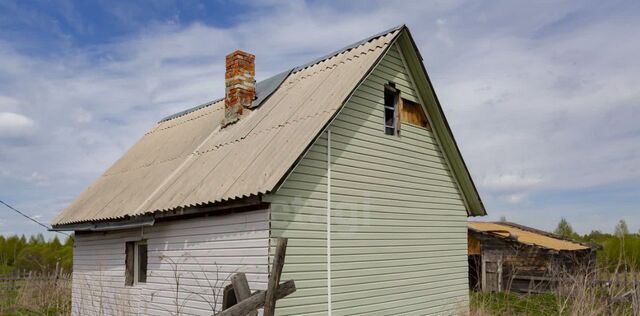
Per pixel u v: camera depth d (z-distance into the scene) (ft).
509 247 65.26
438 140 41.88
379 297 33.58
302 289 28.40
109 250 40.86
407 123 38.86
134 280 37.65
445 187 42.16
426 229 39.11
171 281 33.14
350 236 32.09
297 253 28.40
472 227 69.77
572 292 32.58
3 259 75.72
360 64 34.60
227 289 20.71
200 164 35.88
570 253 65.10
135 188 40.11
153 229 35.45
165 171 39.37
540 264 62.34
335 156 31.83
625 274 32.68
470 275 69.00
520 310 41.52
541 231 81.20
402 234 36.52
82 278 44.29
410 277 36.65
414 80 40.01
